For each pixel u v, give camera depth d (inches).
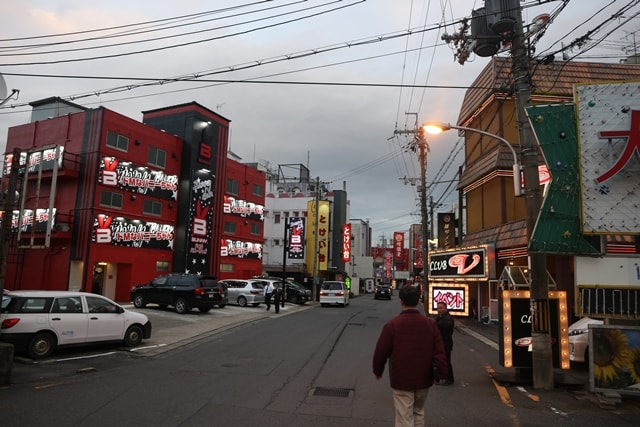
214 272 1434.5
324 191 2225.6
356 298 2244.1
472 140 1023.6
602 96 331.9
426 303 1108.5
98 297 478.0
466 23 447.8
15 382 330.6
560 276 600.1
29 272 1130.7
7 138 1238.9
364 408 282.8
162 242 1275.8
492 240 851.4
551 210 338.6
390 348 191.0
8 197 381.4
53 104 1336.1
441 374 187.5
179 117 1385.3
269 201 2217.0
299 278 2032.5
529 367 365.4
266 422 248.7
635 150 316.8
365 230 3491.6
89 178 1095.6
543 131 345.1
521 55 388.8
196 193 1360.7
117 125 1151.0
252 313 943.7
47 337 425.1
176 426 237.1
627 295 465.7
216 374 374.0
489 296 868.6
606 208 323.6
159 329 637.9
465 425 253.1
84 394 301.0
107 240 1108.5
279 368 403.5
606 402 291.1
